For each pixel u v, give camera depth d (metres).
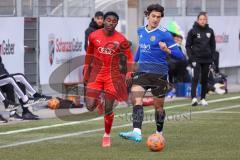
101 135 30.94
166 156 25.53
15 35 40.81
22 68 41.34
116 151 26.73
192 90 42.66
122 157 25.38
